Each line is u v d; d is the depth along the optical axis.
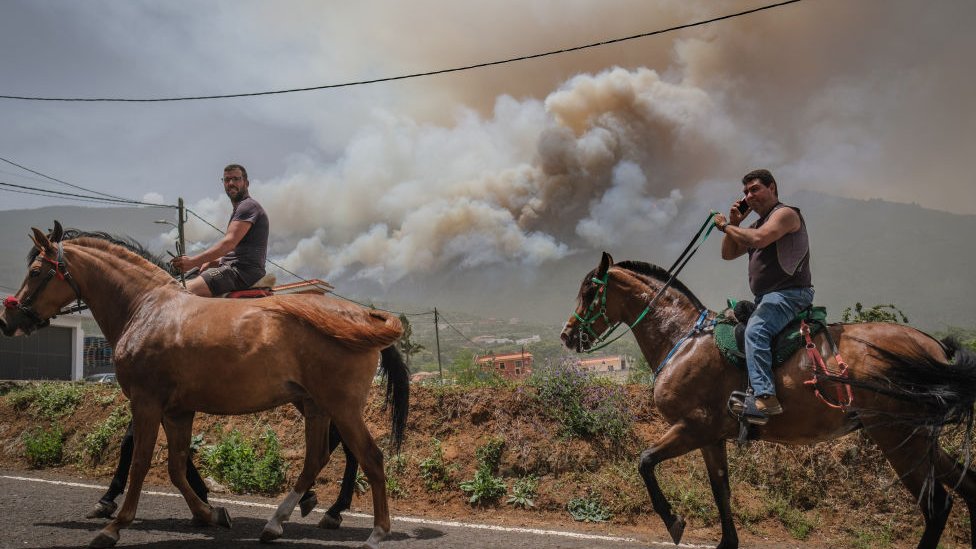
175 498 7.43
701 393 5.60
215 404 5.59
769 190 5.73
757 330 5.34
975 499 5.00
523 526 7.00
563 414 8.49
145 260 6.08
